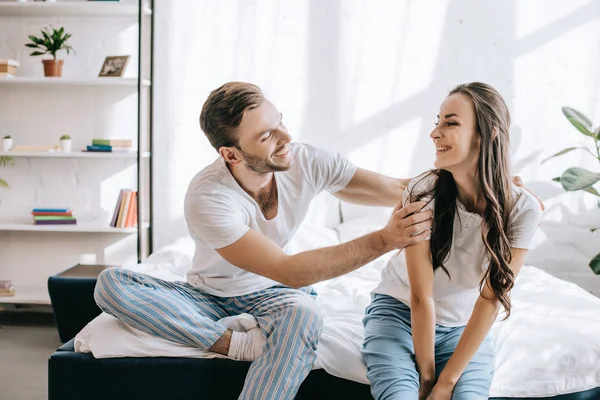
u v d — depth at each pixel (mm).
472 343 1698
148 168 3650
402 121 3609
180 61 3611
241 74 3621
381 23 3570
